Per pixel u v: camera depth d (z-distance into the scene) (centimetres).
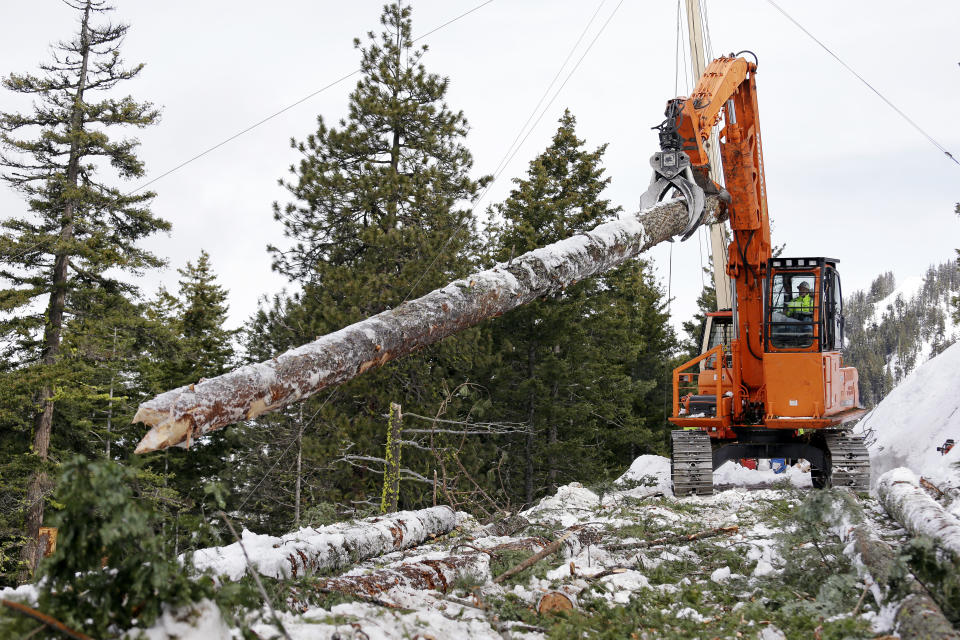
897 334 17200
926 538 534
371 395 2131
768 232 1220
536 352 2667
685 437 1264
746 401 1273
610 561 749
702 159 1020
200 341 3250
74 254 2367
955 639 416
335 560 684
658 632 512
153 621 344
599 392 2870
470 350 2273
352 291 2081
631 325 3569
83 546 345
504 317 2583
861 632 475
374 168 2345
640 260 3841
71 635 330
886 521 855
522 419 2573
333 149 2334
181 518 420
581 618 527
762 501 1066
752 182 1178
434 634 457
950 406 1736
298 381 607
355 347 650
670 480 1430
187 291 4047
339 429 1991
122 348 2459
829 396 1193
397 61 2398
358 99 2358
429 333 711
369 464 2020
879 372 12912
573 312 2611
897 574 513
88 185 2412
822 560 647
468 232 2320
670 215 948
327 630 429
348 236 2345
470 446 2148
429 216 2317
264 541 679
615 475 3045
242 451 2805
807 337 1180
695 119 1009
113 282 2462
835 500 632
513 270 790
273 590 509
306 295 2227
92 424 2686
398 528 803
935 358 2034
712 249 1853
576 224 2841
